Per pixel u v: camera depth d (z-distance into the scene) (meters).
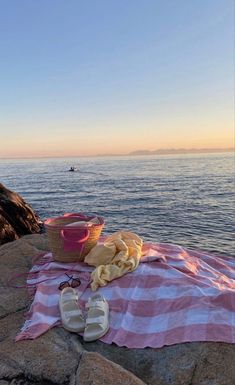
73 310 1.41
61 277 1.69
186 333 1.29
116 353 1.26
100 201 11.54
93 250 1.73
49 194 13.96
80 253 1.77
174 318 1.36
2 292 1.67
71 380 1.09
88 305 1.43
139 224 7.50
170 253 1.93
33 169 49.56
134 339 1.31
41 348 1.23
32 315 1.42
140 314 1.41
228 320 1.32
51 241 1.80
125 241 1.79
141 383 1.06
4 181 23.05
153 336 1.31
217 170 32.38
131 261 1.63
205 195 12.61
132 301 1.47
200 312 1.35
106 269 1.61
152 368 1.20
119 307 1.46
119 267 1.62
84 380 1.06
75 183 20.25
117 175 28.47
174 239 6.11
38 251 2.20
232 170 31.69
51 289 1.61
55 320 1.39
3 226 3.14
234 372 1.13
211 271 1.81
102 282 1.56
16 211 3.96
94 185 18.48
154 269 1.65
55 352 1.21
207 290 1.49
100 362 1.14
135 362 1.23
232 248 5.45
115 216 8.58
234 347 1.22
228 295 1.41
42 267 1.84
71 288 1.56
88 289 1.59
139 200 11.65
